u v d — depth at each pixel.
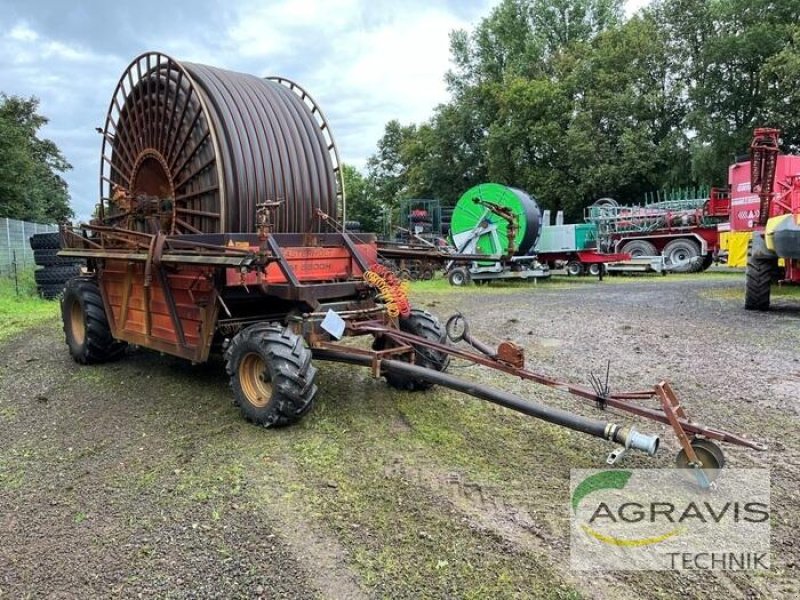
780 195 10.17
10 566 2.93
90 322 6.77
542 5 43.28
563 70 36.50
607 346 7.59
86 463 4.16
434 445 4.31
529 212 17.14
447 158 41.34
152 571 2.86
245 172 5.76
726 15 29.58
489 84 39.25
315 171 6.40
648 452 3.41
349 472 3.88
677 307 10.99
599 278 19.67
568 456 4.10
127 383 6.19
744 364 6.38
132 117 6.82
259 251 4.50
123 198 6.49
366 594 2.65
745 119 29.66
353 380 5.98
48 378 6.53
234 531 3.19
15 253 18.28
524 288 16.55
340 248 5.60
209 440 4.50
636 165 31.22
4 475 3.98
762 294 10.18
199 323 5.31
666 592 2.66
